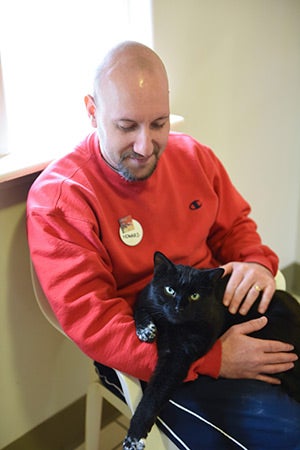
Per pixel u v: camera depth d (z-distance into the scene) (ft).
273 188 7.38
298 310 4.63
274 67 6.56
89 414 4.82
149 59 3.90
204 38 5.63
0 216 4.42
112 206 4.25
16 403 5.08
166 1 5.15
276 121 6.95
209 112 6.06
